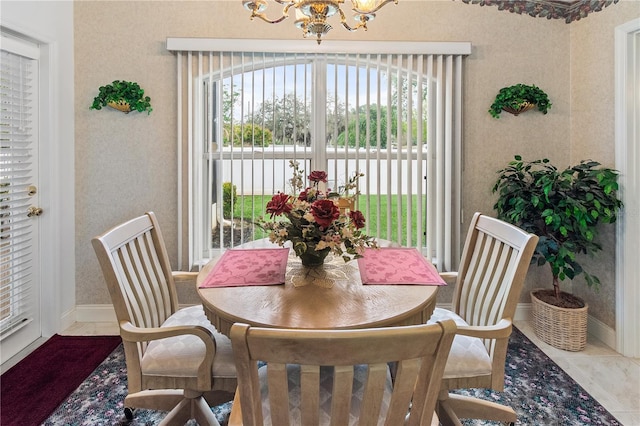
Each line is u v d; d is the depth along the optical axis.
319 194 1.49
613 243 2.28
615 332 2.25
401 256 1.67
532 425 1.60
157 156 2.61
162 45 2.56
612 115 2.26
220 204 2.61
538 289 2.62
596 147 2.41
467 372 1.30
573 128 2.63
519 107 2.55
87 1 2.53
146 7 2.54
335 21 2.56
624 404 1.74
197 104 2.57
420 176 2.61
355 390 1.11
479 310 1.51
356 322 1.02
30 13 2.14
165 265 1.69
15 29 2.04
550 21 2.64
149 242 1.61
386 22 2.59
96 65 2.55
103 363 2.07
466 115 2.65
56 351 2.20
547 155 2.67
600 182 2.15
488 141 2.66
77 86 2.55
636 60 2.17
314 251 1.36
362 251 1.32
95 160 2.59
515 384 1.89
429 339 0.66
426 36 2.62
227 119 2.58
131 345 1.25
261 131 2.59
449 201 2.61
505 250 1.42
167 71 2.57
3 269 2.09
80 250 2.62
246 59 2.56
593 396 1.80
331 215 1.25
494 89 2.65
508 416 1.52
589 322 2.48
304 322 1.02
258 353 0.64
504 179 2.61
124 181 2.61
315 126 2.60
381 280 1.36
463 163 2.66
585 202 2.17
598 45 2.38
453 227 2.65
